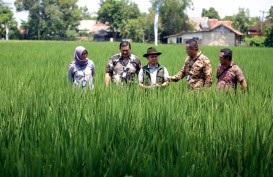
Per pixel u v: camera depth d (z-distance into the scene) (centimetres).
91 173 359
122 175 369
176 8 10644
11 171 359
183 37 9850
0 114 540
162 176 357
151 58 807
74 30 12406
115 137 448
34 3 11588
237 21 12031
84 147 392
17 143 406
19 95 659
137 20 11125
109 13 12125
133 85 754
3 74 1256
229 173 396
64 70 1420
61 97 652
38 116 513
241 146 425
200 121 509
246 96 699
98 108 551
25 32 12131
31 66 1658
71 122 487
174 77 860
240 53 3616
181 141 416
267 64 2012
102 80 1062
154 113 534
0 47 4050
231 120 511
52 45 4856
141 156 388
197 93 711
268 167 397
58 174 358
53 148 401
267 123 504
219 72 821
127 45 826
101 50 3509
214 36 9450
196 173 364
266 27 8175
